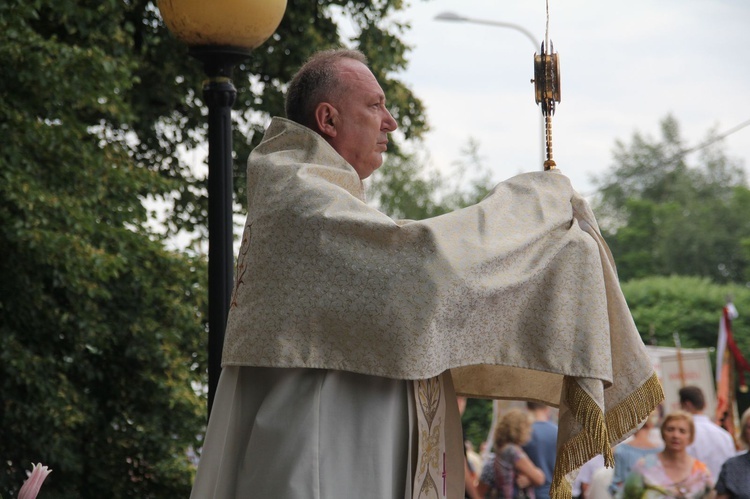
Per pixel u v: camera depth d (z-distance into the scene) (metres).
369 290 4.33
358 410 4.46
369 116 4.91
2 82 15.04
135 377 16.17
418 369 4.25
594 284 4.52
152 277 16.28
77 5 17.19
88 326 15.25
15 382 14.95
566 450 4.45
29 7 15.09
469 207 4.49
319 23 22.62
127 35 18.59
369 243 4.38
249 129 22.81
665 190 104.31
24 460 15.26
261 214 4.62
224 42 7.95
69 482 15.77
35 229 14.27
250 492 4.45
